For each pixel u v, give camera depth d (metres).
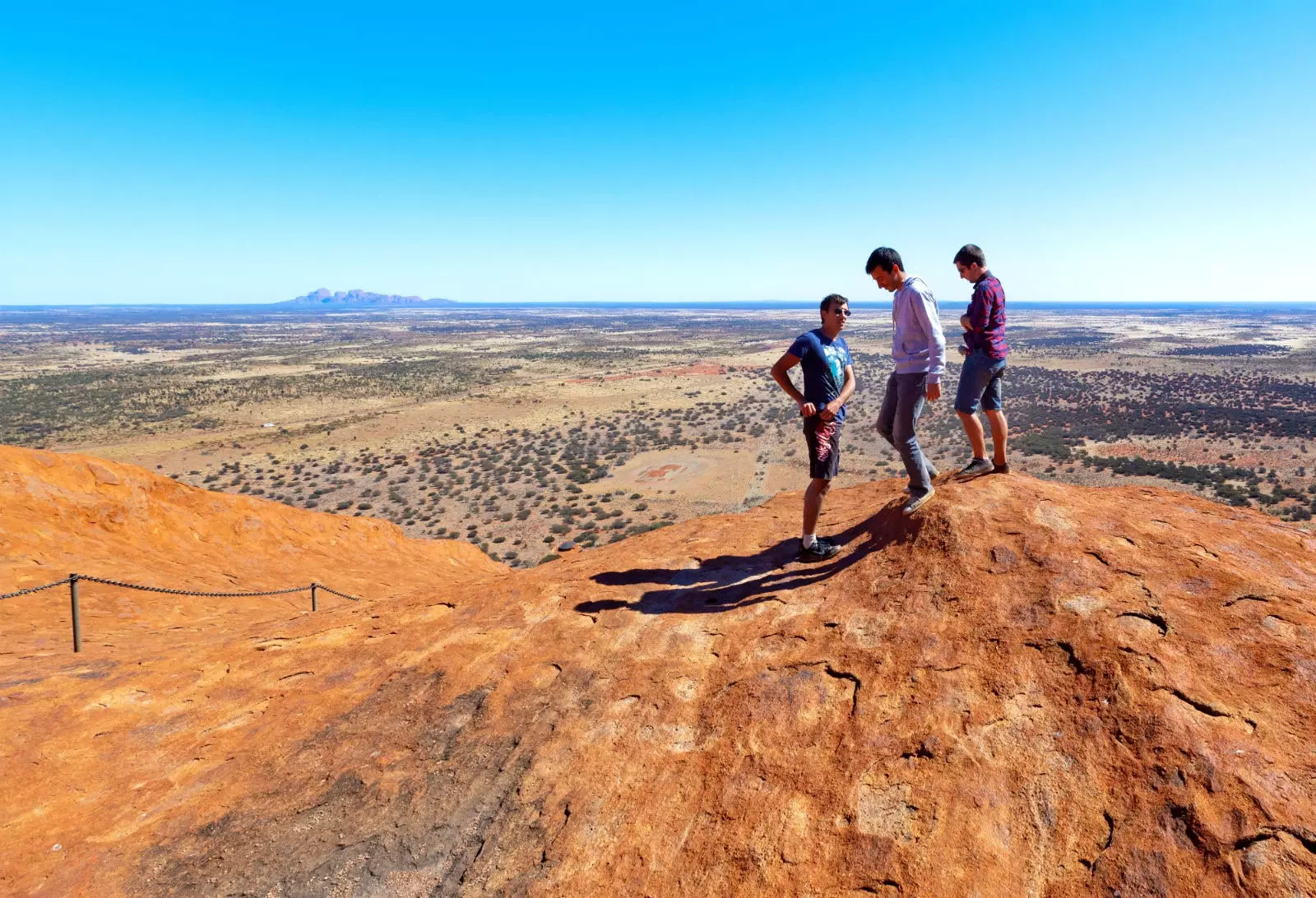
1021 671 3.01
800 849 2.64
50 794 3.84
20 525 9.55
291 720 4.39
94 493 10.77
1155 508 4.36
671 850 2.86
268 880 3.14
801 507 6.85
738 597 4.59
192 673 5.24
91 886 3.16
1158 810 2.30
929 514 4.24
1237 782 2.27
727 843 2.78
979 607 3.45
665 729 3.53
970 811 2.54
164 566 10.22
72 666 5.69
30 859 3.34
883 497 6.32
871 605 3.86
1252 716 2.50
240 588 10.17
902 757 2.83
